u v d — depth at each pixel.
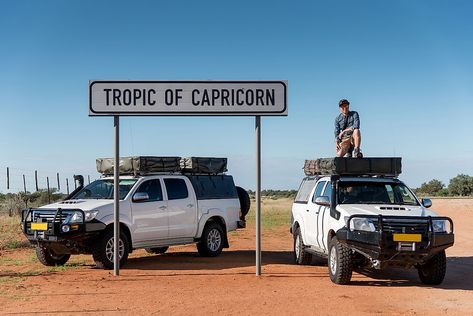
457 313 8.66
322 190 12.83
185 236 14.98
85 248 12.93
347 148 14.36
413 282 11.46
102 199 13.72
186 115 11.93
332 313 8.64
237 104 11.96
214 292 10.22
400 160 12.28
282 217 32.53
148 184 14.27
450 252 16.73
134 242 13.68
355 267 11.30
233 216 16.45
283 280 11.58
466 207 37.91
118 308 8.95
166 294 10.03
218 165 16.02
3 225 24.09
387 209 11.11
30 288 10.62
